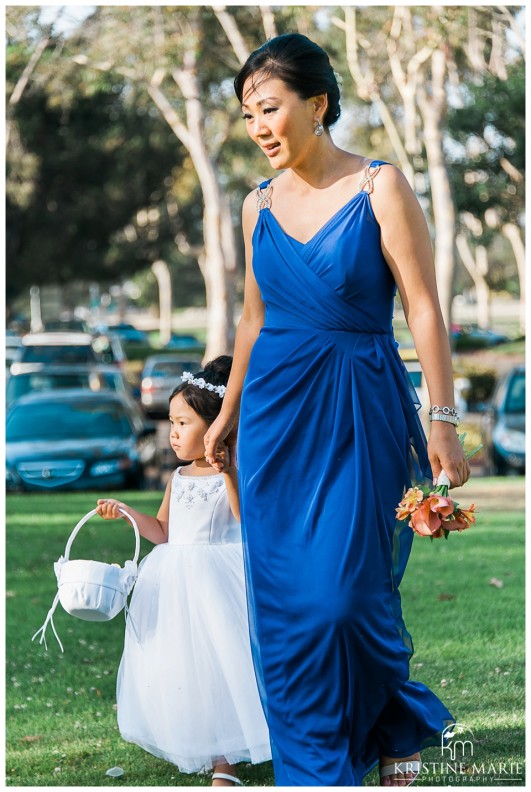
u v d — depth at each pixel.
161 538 4.63
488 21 21.59
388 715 4.01
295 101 3.74
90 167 38.66
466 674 5.64
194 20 21.23
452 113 24.58
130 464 14.05
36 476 13.68
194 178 39.16
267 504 3.80
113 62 21.86
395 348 3.97
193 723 4.24
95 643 6.57
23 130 36.31
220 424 4.31
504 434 16.28
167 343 63.50
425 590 7.73
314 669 3.69
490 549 9.48
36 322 67.75
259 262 3.92
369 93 21.94
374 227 3.78
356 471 3.71
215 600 4.32
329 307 3.79
